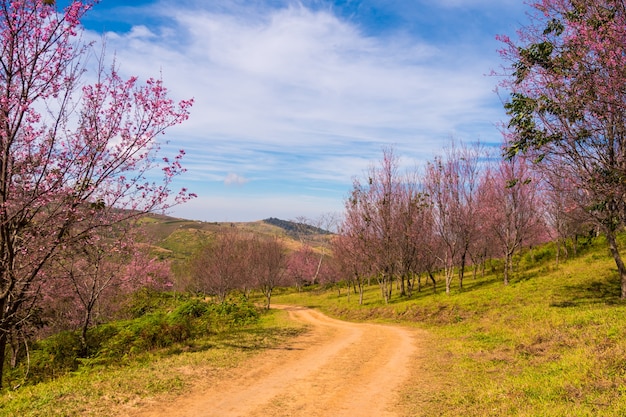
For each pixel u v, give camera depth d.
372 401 8.79
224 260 44.41
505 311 20.47
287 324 25.94
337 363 12.82
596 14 9.45
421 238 35.03
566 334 12.65
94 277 17.22
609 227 15.62
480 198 31.39
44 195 10.66
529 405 7.16
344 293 59.03
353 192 36.47
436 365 12.16
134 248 16.89
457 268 47.91
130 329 16.77
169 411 7.98
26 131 10.71
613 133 12.05
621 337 10.36
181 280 54.94
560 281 23.92
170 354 13.50
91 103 11.66
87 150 11.52
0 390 10.29
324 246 79.38
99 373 11.15
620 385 7.12
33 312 13.16
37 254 11.23
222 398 8.91
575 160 13.12
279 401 8.76
